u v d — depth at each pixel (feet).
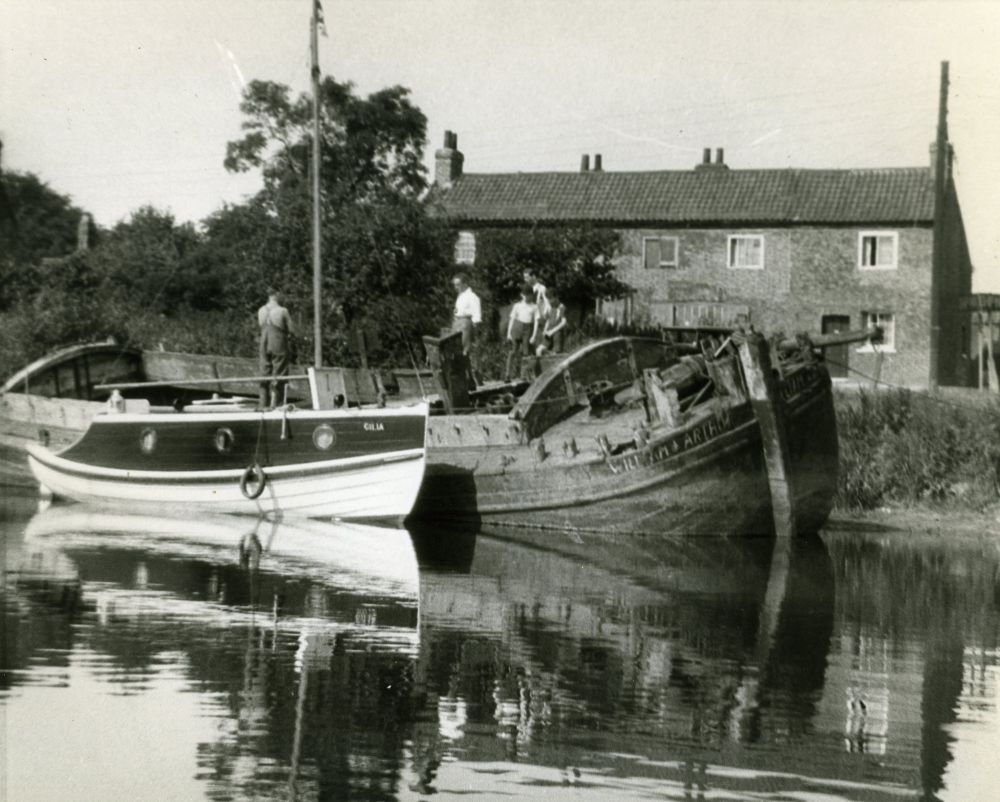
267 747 41.52
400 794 37.88
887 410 116.47
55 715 44.34
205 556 76.84
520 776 39.37
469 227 234.58
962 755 42.24
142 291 242.37
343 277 158.51
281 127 194.90
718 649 55.67
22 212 227.40
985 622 62.85
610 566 78.28
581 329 190.19
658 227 233.14
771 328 229.04
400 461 95.25
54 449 111.34
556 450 95.40
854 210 227.40
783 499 93.71
